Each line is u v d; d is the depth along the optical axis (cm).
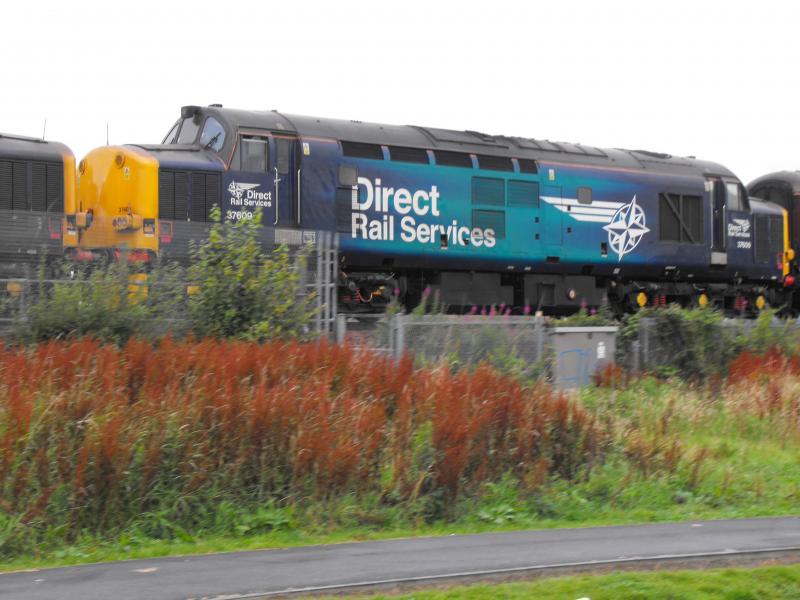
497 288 3203
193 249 2114
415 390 1616
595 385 2172
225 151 2661
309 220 2778
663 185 3538
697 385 2369
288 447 1377
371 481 1389
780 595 970
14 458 1241
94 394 1362
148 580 993
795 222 4072
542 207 3234
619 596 927
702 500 1543
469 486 1431
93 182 2606
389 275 2961
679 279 3644
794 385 2231
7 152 2406
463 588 941
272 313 2002
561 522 1380
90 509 1237
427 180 2995
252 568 1048
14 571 1055
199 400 1384
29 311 1841
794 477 1703
